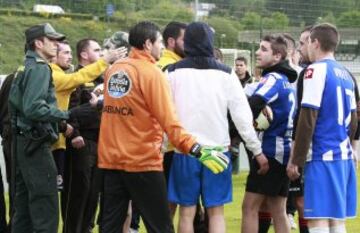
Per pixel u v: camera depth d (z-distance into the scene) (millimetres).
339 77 5539
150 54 5273
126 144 5215
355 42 17031
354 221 8734
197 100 5578
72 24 17484
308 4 16453
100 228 5652
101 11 17891
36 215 5770
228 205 9867
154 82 5137
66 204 6742
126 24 17844
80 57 7172
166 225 5258
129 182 5242
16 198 5977
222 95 5613
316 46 5648
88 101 6777
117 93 5238
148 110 5191
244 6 16969
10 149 6262
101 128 5387
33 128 5699
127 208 5402
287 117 6035
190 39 5680
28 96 5574
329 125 5477
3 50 15453
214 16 17469
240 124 5621
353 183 5715
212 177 5621
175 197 5684
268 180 6039
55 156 6516
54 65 6402
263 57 6125
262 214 6418
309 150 5516
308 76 5469
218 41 16828
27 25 16625
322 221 5516
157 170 5242
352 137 5836
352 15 16875
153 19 17766
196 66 5633
